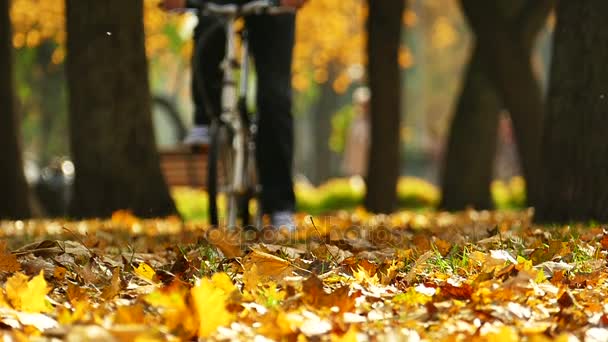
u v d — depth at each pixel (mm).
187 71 61875
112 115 18734
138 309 5020
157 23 44594
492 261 7078
